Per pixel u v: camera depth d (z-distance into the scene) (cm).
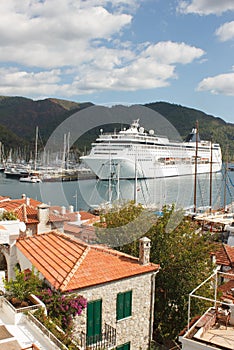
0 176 16550
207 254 2612
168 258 2553
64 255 2000
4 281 1684
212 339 1249
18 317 1459
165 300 2486
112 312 1864
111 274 1877
